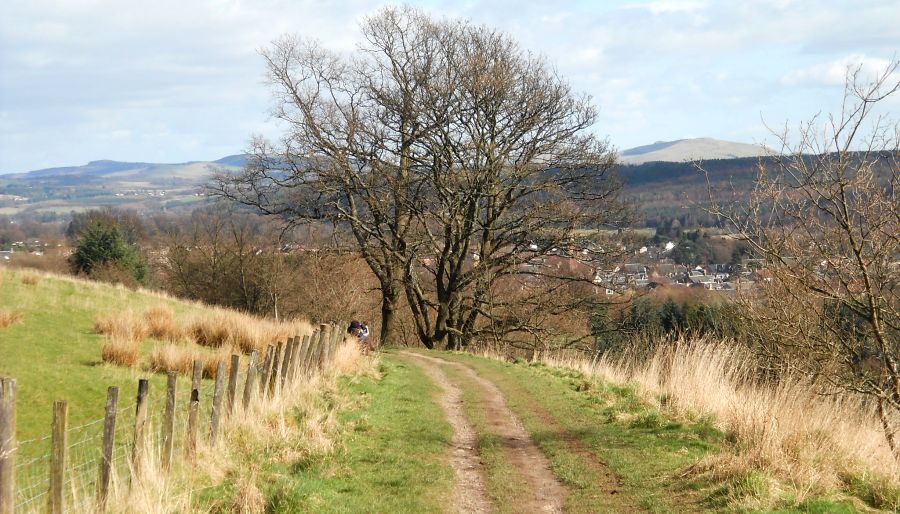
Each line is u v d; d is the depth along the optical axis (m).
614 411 13.67
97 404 14.12
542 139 32.88
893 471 8.61
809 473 8.37
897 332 11.46
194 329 23.41
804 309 11.72
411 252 33.88
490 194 32.94
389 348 32.50
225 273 55.50
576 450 11.34
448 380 20.23
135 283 57.97
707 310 18.23
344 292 46.28
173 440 9.07
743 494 8.05
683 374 14.37
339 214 33.38
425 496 9.13
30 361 16.67
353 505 8.53
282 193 33.34
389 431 12.62
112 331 20.75
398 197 32.44
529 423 13.77
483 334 37.34
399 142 33.09
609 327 35.19
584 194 33.62
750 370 14.12
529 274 36.25
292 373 14.64
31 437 11.73
